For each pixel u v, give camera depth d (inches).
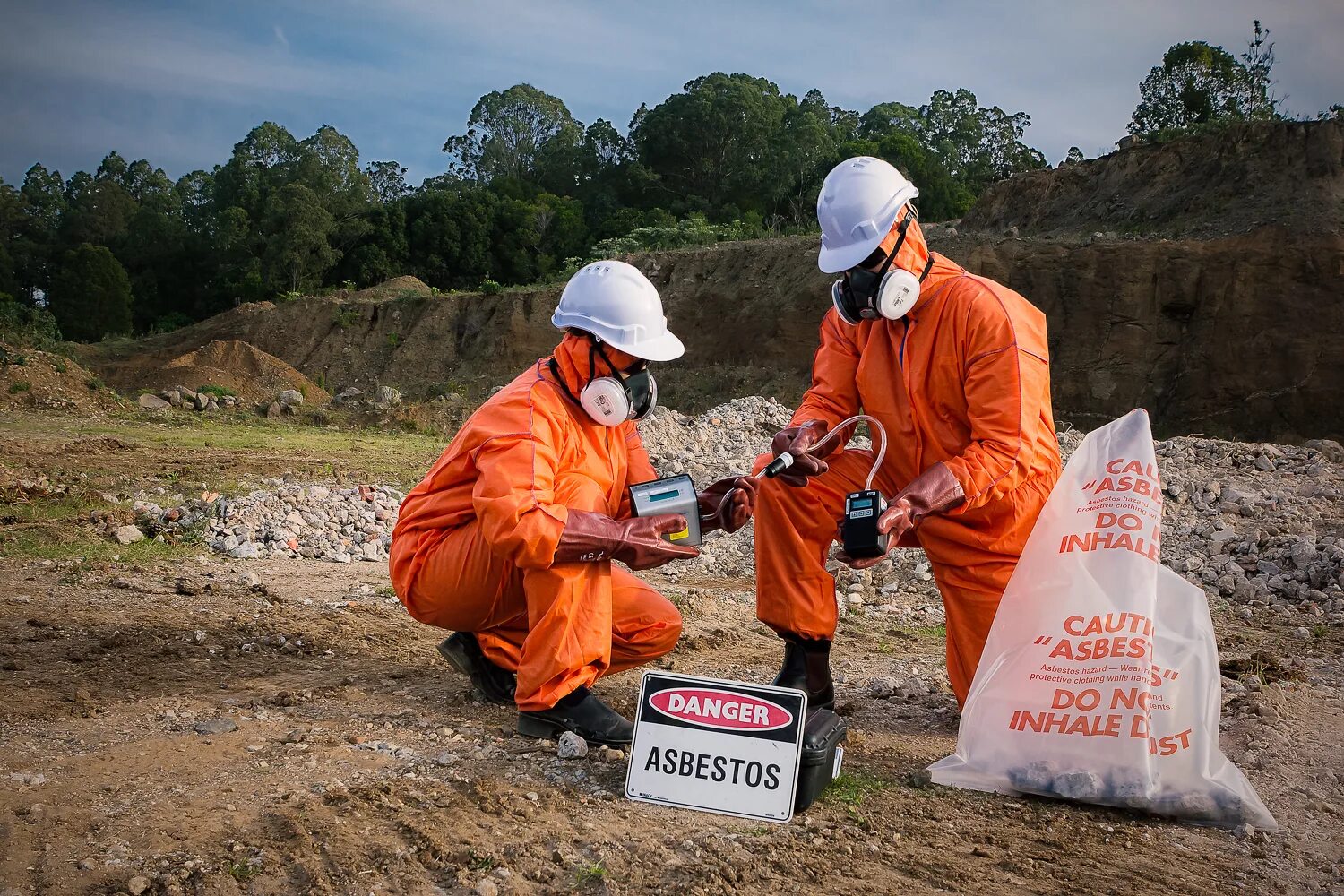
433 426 1055.0
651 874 126.5
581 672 166.2
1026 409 168.1
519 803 144.0
